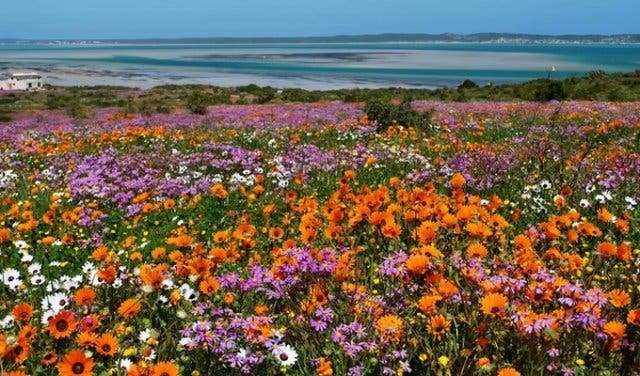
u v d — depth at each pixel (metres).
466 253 4.85
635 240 6.56
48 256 7.26
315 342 4.09
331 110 29.77
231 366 3.70
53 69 198.00
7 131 25.88
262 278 4.84
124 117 33.00
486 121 20.22
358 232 5.79
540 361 3.49
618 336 3.51
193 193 10.12
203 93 76.19
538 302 3.82
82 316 4.45
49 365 3.84
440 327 3.71
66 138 18.92
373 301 4.17
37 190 10.52
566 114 22.30
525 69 184.75
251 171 12.01
